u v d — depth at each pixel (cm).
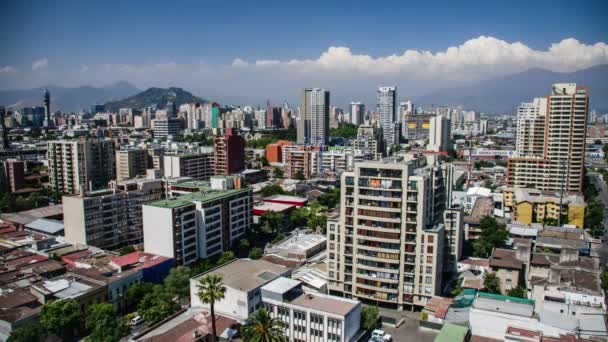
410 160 17625
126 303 16788
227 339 12888
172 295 16088
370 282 16812
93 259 19088
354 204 16675
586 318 12169
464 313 14875
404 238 16212
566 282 14212
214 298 12231
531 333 11500
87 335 14412
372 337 14200
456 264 19438
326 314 13038
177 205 19912
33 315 14088
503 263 17438
